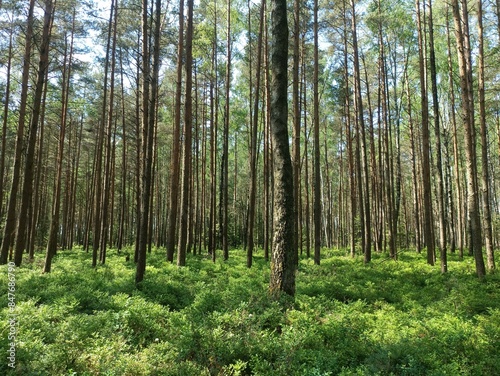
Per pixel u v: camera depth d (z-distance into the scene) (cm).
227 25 2017
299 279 1176
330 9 2078
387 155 2138
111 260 1873
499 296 912
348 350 540
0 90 2244
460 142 2903
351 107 2817
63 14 1872
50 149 3275
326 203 4653
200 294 867
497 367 492
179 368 474
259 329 593
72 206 3372
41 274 1212
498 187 4219
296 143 1758
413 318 745
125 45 1894
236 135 3622
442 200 1544
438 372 455
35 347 490
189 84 1670
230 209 4484
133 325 629
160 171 4128
